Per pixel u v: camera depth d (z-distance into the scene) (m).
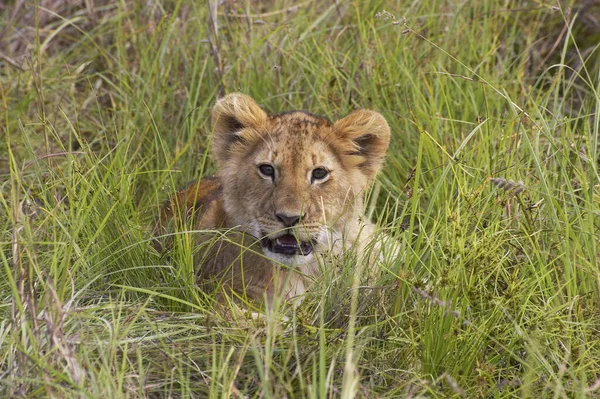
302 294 8.94
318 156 9.48
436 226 9.22
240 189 9.70
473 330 8.15
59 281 8.79
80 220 9.38
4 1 16.94
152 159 12.29
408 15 13.97
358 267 8.76
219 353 8.15
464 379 7.85
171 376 7.58
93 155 11.02
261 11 15.32
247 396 7.36
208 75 13.45
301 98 13.32
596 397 7.70
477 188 9.43
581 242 9.06
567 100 13.76
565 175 9.19
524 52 13.12
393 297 8.70
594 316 8.43
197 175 11.80
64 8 16.05
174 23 14.42
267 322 7.91
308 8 15.10
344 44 13.98
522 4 15.39
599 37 14.95
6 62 14.78
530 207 9.00
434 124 11.24
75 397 7.09
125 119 12.45
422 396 7.55
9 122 12.81
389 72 12.55
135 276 9.62
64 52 15.26
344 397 6.50
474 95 12.47
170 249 9.82
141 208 11.10
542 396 7.48
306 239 9.36
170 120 13.20
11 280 7.55
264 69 13.47
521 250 9.25
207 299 9.07
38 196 9.84
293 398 7.54
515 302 8.31
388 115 12.24
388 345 8.44
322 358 6.86
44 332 7.92
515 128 11.23
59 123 13.10
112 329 8.15
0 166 12.60
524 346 8.06
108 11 15.99
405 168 11.86
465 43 13.72
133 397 7.42
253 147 9.70
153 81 13.33
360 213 10.05
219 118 10.07
